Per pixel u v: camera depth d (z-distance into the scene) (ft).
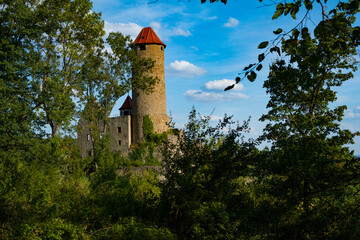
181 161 35.99
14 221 29.99
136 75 127.13
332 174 28.73
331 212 26.55
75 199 38.37
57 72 72.38
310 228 26.13
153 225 33.32
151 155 148.25
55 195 38.70
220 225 28.91
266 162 32.07
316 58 14.40
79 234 29.66
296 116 44.32
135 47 157.99
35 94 68.90
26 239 27.07
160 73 157.99
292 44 14.05
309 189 30.37
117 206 39.34
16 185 38.27
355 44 14.25
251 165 35.65
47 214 32.32
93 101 107.24
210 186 34.68
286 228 28.89
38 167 57.21
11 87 64.59
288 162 29.71
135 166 134.10
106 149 106.52
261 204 33.37
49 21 76.54
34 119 68.08
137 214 37.32
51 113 68.18
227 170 34.91
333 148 34.58
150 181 44.24
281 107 58.59
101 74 107.65
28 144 66.13
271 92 58.08
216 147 36.45
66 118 70.74
